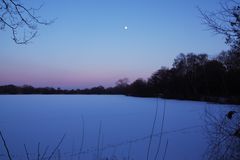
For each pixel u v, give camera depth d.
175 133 26.45
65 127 31.12
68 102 84.88
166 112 49.91
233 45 5.70
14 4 5.02
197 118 39.78
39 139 23.27
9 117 42.97
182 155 16.75
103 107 64.88
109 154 16.80
